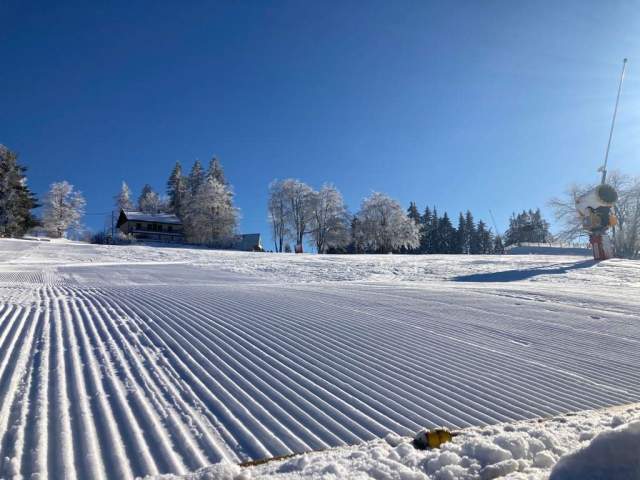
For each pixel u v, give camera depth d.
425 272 22.73
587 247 50.09
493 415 4.17
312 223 64.50
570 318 9.30
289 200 63.78
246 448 3.27
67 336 6.14
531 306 10.70
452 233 88.44
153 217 67.00
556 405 4.50
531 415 4.21
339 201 63.72
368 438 3.55
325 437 3.53
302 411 4.04
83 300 9.41
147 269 20.98
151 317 7.68
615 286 16.67
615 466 2.26
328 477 2.60
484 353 6.42
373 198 64.81
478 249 93.44
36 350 5.42
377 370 5.40
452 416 4.10
